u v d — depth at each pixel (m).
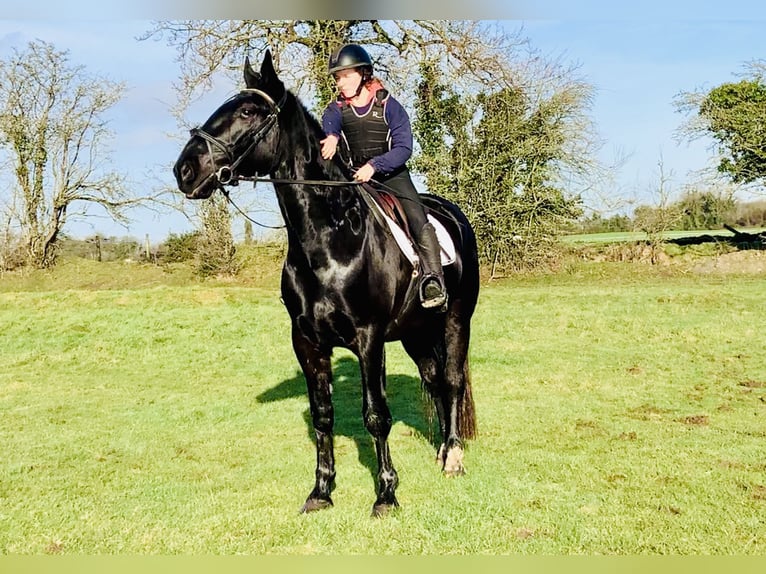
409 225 4.64
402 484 4.89
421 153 22.77
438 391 5.48
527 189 22.98
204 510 4.54
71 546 4.04
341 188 4.27
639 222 24.44
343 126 4.61
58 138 24.61
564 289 18.98
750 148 24.39
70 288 22.11
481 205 22.84
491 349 10.18
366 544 3.98
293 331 4.41
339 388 8.30
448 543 3.97
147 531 4.22
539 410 6.88
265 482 5.07
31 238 24.42
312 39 18.06
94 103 24.78
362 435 6.23
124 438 6.36
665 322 11.80
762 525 4.10
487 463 5.29
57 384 8.84
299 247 4.19
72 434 6.49
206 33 17.45
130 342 11.23
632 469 5.07
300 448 5.93
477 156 22.83
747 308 13.24
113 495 4.87
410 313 4.65
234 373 9.38
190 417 7.10
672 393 7.50
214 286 21.55
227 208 22.05
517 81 20.00
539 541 3.96
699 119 25.28
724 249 24.05
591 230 27.50
